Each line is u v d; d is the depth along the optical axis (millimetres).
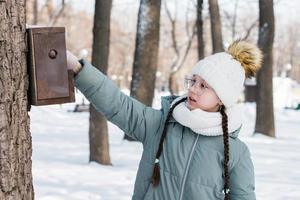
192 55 54812
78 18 49000
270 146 14625
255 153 12727
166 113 2699
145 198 2646
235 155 2682
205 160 2594
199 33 21375
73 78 2381
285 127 23672
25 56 2258
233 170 2699
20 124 2246
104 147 10281
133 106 2684
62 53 2293
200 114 2557
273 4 17359
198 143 2623
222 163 2633
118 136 16984
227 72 2645
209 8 17484
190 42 32469
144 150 2719
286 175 9461
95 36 10328
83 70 2502
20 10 2227
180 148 2607
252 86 44125
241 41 2869
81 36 50750
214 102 2656
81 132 18609
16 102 2219
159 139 2670
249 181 2707
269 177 9156
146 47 13633
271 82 17312
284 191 7895
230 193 2738
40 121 22969
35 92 2248
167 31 39625
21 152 2260
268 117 17266
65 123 22984
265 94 17203
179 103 2684
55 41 2277
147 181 2674
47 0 26484
